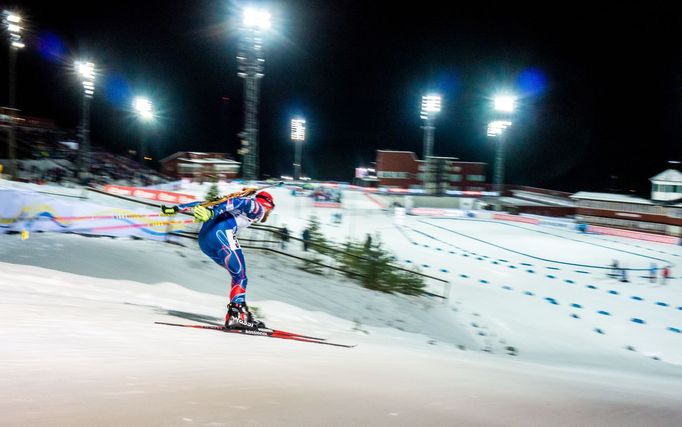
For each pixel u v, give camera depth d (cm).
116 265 1040
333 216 4372
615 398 412
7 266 790
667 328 1742
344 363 416
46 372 244
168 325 509
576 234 4659
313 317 923
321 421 203
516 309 1741
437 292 1806
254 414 203
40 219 1212
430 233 4131
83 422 168
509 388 387
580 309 1886
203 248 559
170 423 177
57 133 5338
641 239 4538
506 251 3422
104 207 1312
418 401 273
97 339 365
